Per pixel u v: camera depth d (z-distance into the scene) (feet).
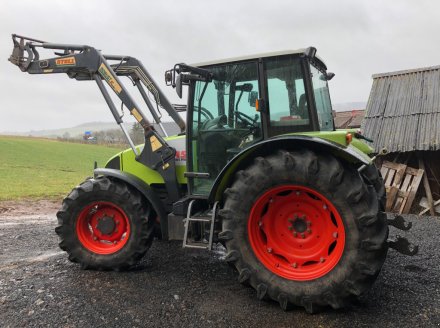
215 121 13.58
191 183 14.05
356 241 10.27
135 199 14.17
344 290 10.36
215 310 11.05
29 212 30.94
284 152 11.12
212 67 13.43
